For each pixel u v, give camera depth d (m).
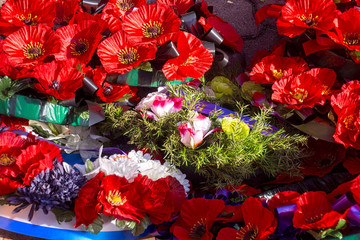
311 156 1.86
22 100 1.77
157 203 1.54
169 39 1.81
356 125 1.66
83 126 1.90
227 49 2.09
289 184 1.82
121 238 1.56
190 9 2.09
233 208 1.59
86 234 1.54
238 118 1.76
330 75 1.82
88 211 1.52
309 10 1.88
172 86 1.88
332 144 1.83
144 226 1.55
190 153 1.71
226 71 2.05
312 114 1.79
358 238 1.51
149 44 1.78
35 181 1.53
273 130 1.79
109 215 1.50
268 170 1.77
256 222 1.52
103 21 1.90
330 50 1.86
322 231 1.48
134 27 1.83
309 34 1.90
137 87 1.93
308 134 1.85
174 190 1.64
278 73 1.86
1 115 1.88
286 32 1.85
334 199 1.60
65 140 1.91
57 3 2.00
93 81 1.80
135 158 1.71
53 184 1.54
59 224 1.54
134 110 1.86
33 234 1.54
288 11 1.88
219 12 2.26
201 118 1.67
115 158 1.69
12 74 1.78
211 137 1.74
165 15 1.84
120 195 1.55
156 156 1.82
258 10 2.09
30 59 1.82
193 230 1.57
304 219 1.50
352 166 1.80
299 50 1.97
